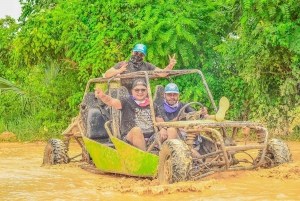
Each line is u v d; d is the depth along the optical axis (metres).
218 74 13.78
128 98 6.79
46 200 4.94
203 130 5.68
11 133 14.84
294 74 11.92
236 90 13.59
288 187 5.36
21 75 17.14
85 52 13.61
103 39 13.42
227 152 5.99
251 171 6.25
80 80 15.12
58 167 7.76
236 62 13.10
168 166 5.49
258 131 6.24
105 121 7.41
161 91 7.28
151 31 12.41
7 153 10.77
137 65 8.08
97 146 6.87
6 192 5.42
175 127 5.95
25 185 5.92
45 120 15.39
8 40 17.02
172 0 13.11
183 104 7.00
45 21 14.13
